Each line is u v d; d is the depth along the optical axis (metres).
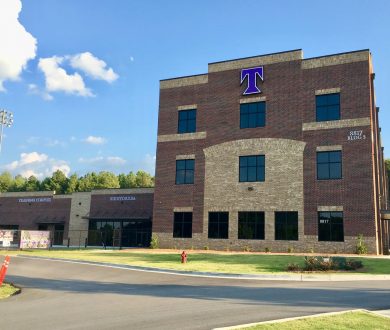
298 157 35.28
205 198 38.53
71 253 34.41
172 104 41.84
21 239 39.25
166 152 41.19
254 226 36.09
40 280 19.08
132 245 50.97
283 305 11.87
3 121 44.78
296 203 34.69
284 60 37.22
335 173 33.69
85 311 11.16
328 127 34.50
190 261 26.31
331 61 35.34
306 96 35.81
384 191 48.50
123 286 16.92
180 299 13.20
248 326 8.65
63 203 57.91
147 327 9.02
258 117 37.56
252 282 17.89
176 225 39.47
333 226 33.12
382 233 36.38
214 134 39.22
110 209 53.53
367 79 33.78
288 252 34.16
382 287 16.02
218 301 12.70
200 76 40.91
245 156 37.53
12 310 11.43
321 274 19.86
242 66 39.03
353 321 9.19
